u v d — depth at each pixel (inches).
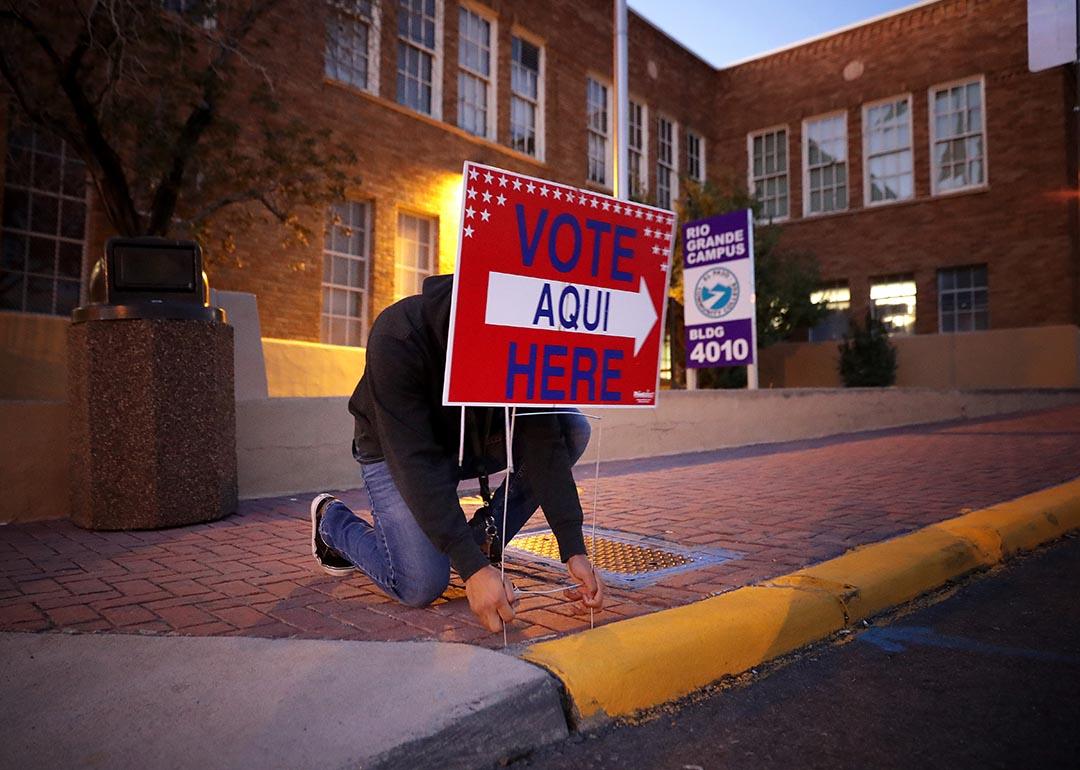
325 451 225.3
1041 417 464.1
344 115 443.5
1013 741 76.9
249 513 185.6
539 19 587.5
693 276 400.2
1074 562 144.5
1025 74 641.6
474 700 74.6
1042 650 101.0
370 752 66.2
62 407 182.5
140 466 164.7
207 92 303.3
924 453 296.4
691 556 137.2
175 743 68.4
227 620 103.4
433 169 496.1
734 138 787.4
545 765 73.6
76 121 297.0
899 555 131.8
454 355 86.0
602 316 97.2
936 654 100.3
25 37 287.9
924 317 682.2
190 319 170.7
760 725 81.5
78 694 78.9
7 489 174.4
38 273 327.3
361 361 371.9
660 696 87.0
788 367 729.0
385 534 99.1
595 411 296.2
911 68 693.9
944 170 684.1
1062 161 624.4
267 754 66.1
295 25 414.3
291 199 338.0
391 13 465.1
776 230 630.5
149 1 287.3
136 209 330.0
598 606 91.8
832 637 107.3
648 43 704.4
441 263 500.4
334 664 84.7
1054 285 624.7
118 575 127.7
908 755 74.5
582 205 95.5
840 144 736.3
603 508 189.5
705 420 346.6
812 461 284.0
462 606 108.3
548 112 592.1
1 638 96.2
